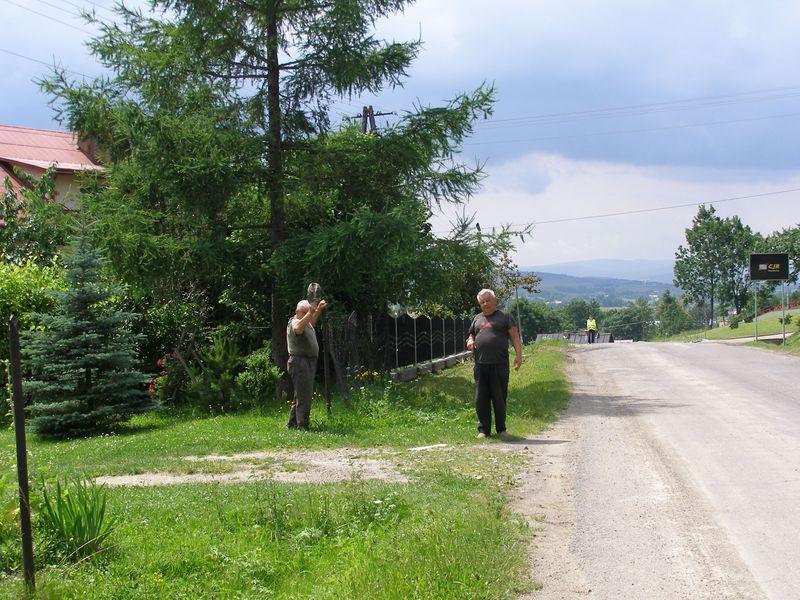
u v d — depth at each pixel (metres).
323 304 11.88
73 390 13.50
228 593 4.80
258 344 18.64
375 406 13.10
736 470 7.85
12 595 4.56
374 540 5.68
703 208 107.19
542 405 13.53
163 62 14.47
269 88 15.78
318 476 8.41
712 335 65.31
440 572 4.75
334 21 15.05
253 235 16.27
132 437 12.38
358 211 14.46
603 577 4.92
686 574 4.94
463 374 21.95
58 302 13.93
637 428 10.93
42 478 5.85
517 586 4.72
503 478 7.91
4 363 14.88
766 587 4.68
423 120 15.24
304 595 4.78
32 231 19.42
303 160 15.59
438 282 15.95
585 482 7.64
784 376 17.84
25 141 30.48
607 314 164.75
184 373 16.06
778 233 81.06
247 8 15.26
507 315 10.86
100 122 15.24
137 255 14.06
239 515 6.39
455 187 16.17
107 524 5.73
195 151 14.03
